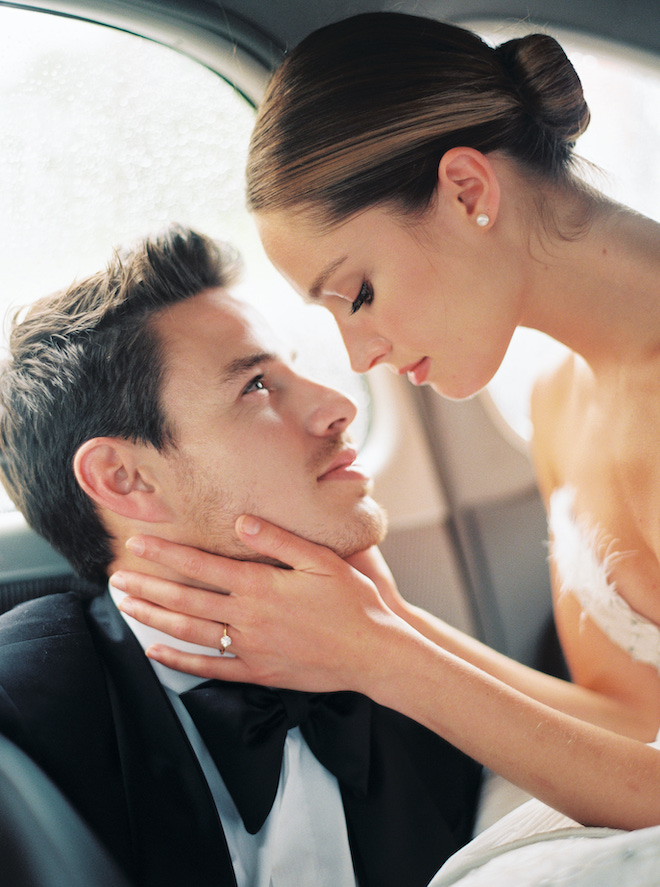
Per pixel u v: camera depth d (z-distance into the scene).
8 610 1.40
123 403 1.20
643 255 1.22
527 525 1.94
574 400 1.61
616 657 1.44
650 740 1.40
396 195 1.11
